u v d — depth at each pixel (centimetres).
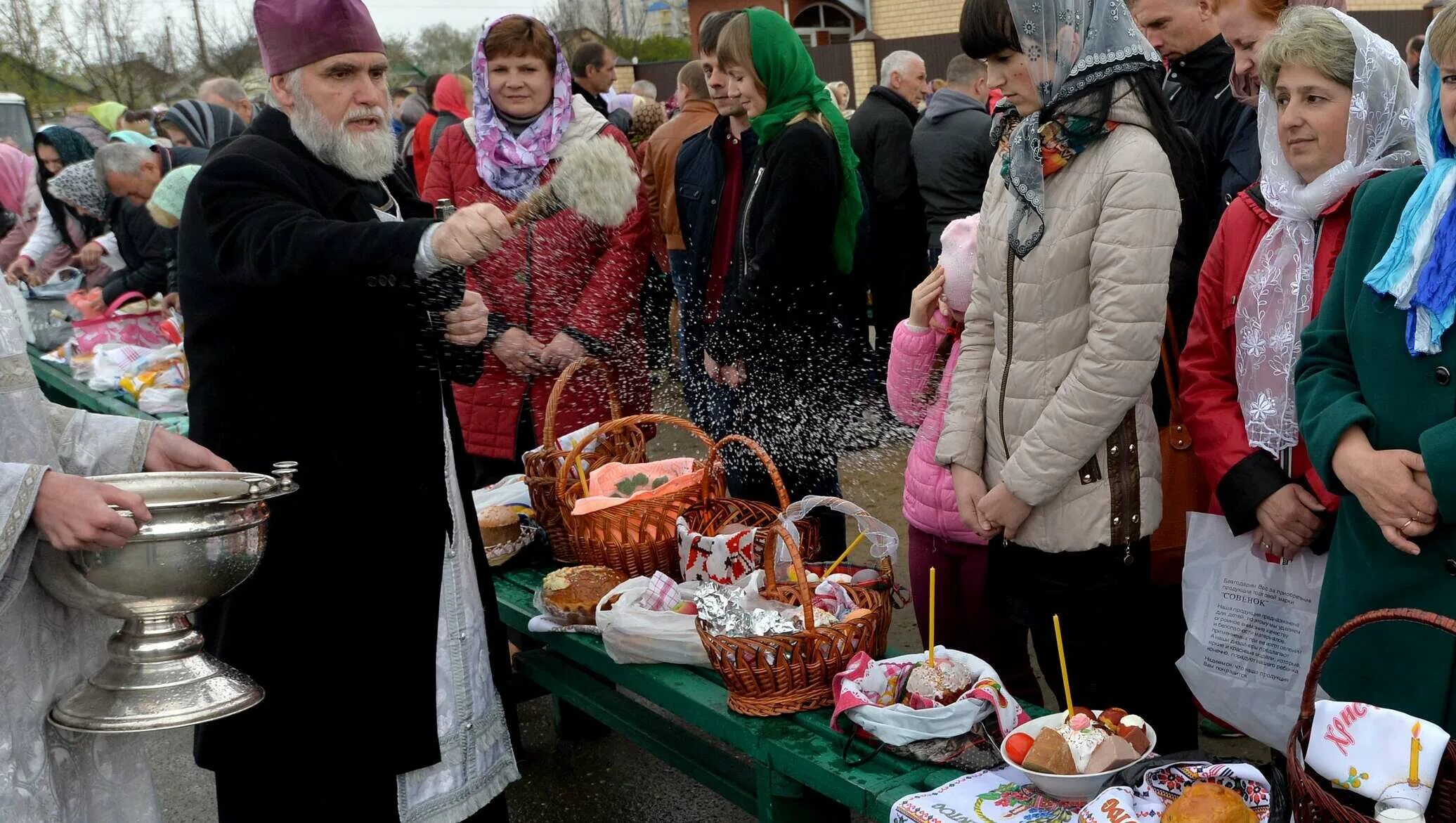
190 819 294
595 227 284
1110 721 172
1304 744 141
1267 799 150
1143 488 202
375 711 205
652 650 226
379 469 203
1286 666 197
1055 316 199
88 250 609
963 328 229
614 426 260
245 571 171
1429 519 153
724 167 342
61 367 573
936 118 459
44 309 648
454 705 217
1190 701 236
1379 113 178
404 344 205
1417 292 154
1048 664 215
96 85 2194
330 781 206
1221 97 246
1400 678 161
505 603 268
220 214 195
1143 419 204
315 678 203
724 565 236
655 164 403
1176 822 140
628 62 1595
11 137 1096
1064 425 193
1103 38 190
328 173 207
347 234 183
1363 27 181
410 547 205
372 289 198
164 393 458
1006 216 206
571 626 246
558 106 325
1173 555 222
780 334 309
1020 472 199
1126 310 187
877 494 438
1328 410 166
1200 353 208
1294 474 195
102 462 182
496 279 285
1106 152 190
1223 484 198
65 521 153
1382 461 156
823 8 1875
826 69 1488
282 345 199
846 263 320
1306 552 194
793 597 217
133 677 167
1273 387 193
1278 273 193
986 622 243
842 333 316
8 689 164
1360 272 167
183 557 161
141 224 527
